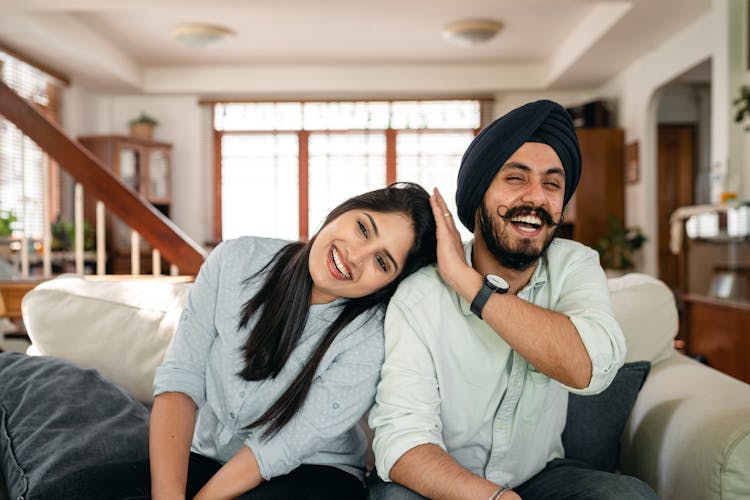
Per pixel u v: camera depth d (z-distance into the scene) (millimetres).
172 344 1430
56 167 6508
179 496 1224
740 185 4539
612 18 5250
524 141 1253
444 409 1335
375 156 7949
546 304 1371
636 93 6547
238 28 6094
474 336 1322
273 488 1243
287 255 1425
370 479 1355
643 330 1746
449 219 1328
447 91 7695
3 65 5812
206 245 7852
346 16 5750
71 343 1744
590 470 1306
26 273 3021
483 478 1239
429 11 5621
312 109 7941
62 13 5551
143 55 6988
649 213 6375
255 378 1340
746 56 4516
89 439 1316
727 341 3410
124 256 6699
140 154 7168
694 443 1314
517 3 4902
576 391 1182
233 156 7969
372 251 1284
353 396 1325
